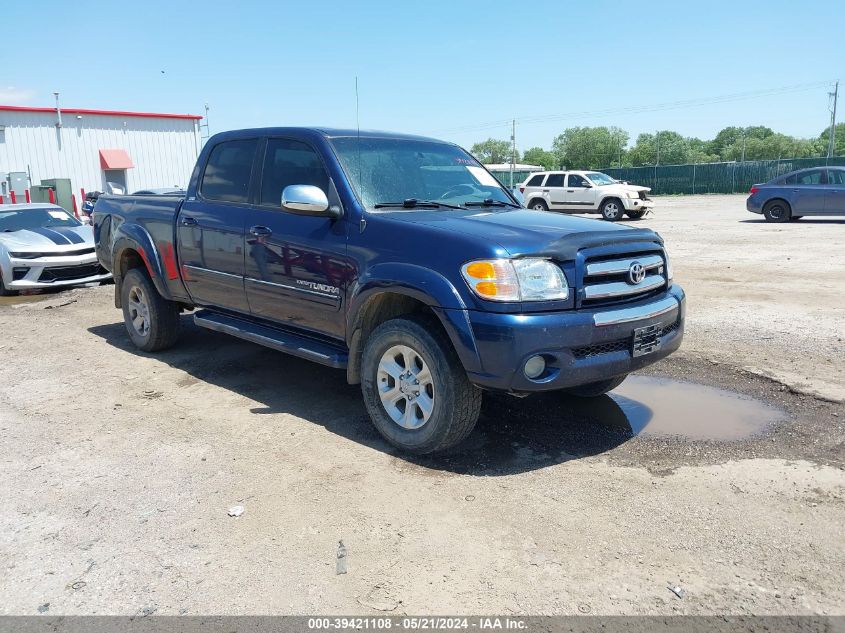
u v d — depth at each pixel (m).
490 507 3.48
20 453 4.28
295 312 4.84
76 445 4.38
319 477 3.86
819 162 40.97
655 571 2.91
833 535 3.15
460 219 4.20
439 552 3.09
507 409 4.91
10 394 5.46
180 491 3.73
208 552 3.14
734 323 7.18
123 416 4.90
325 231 4.51
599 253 3.87
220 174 5.56
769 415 4.68
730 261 11.62
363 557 3.07
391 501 3.56
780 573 2.88
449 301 3.71
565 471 3.88
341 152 4.69
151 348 6.55
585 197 23.64
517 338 3.57
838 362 5.73
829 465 3.87
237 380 5.70
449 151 5.45
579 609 2.68
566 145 106.88
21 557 3.13
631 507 3.45
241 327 5.36
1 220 11.34
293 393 5.35
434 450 4.04
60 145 30.69
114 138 32.41
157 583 2.92
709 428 4.47
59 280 10.43
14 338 7.46
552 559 3.01
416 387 4.03
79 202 31.33
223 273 5.39
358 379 4.48
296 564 3.03
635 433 4.43
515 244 3.70
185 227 5.72
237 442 4.38
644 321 3.97
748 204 20.17
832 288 8.95
